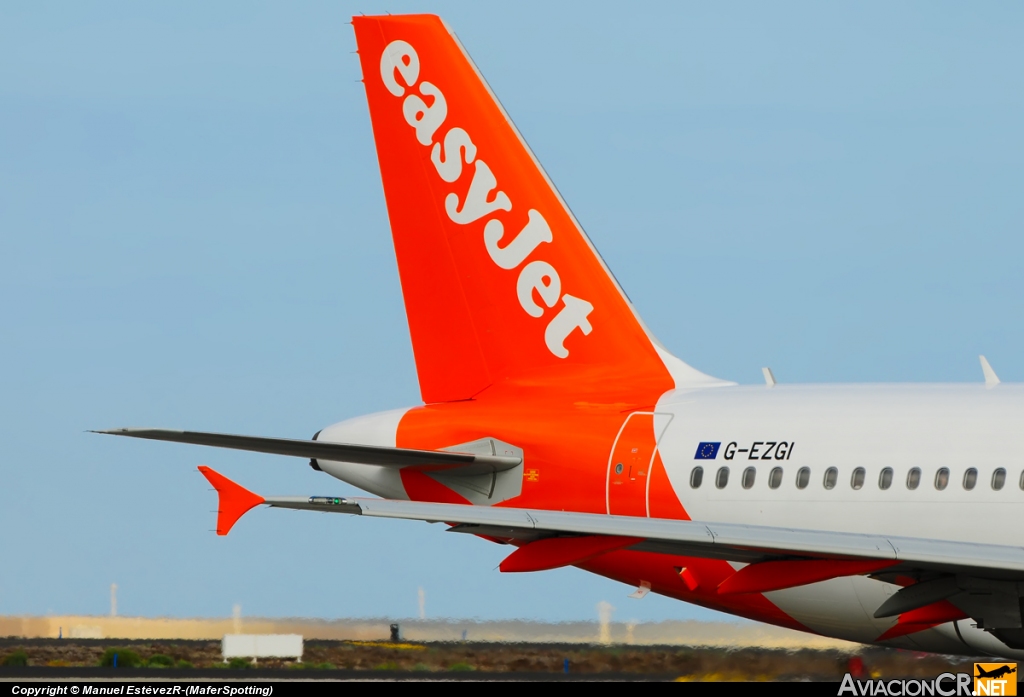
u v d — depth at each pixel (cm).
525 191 11394
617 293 11131
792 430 9700
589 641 11944
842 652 11156
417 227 11712
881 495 9131
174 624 12650
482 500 10869
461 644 12206
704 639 11600
